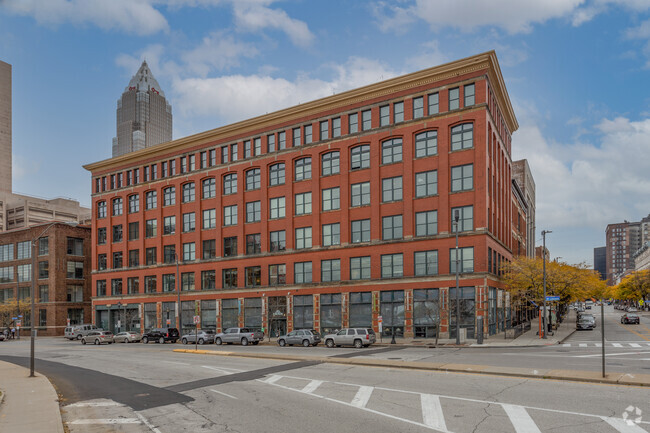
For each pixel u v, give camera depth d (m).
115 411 16.83
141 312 70.19
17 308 82.19
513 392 17.55
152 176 71.44
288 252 56.91
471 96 47.81
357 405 16.14
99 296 75.56
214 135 64.38
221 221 63.31
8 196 148.00
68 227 86.44
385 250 50.56
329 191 55.19
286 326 56.34
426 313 45.62
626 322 70.31
